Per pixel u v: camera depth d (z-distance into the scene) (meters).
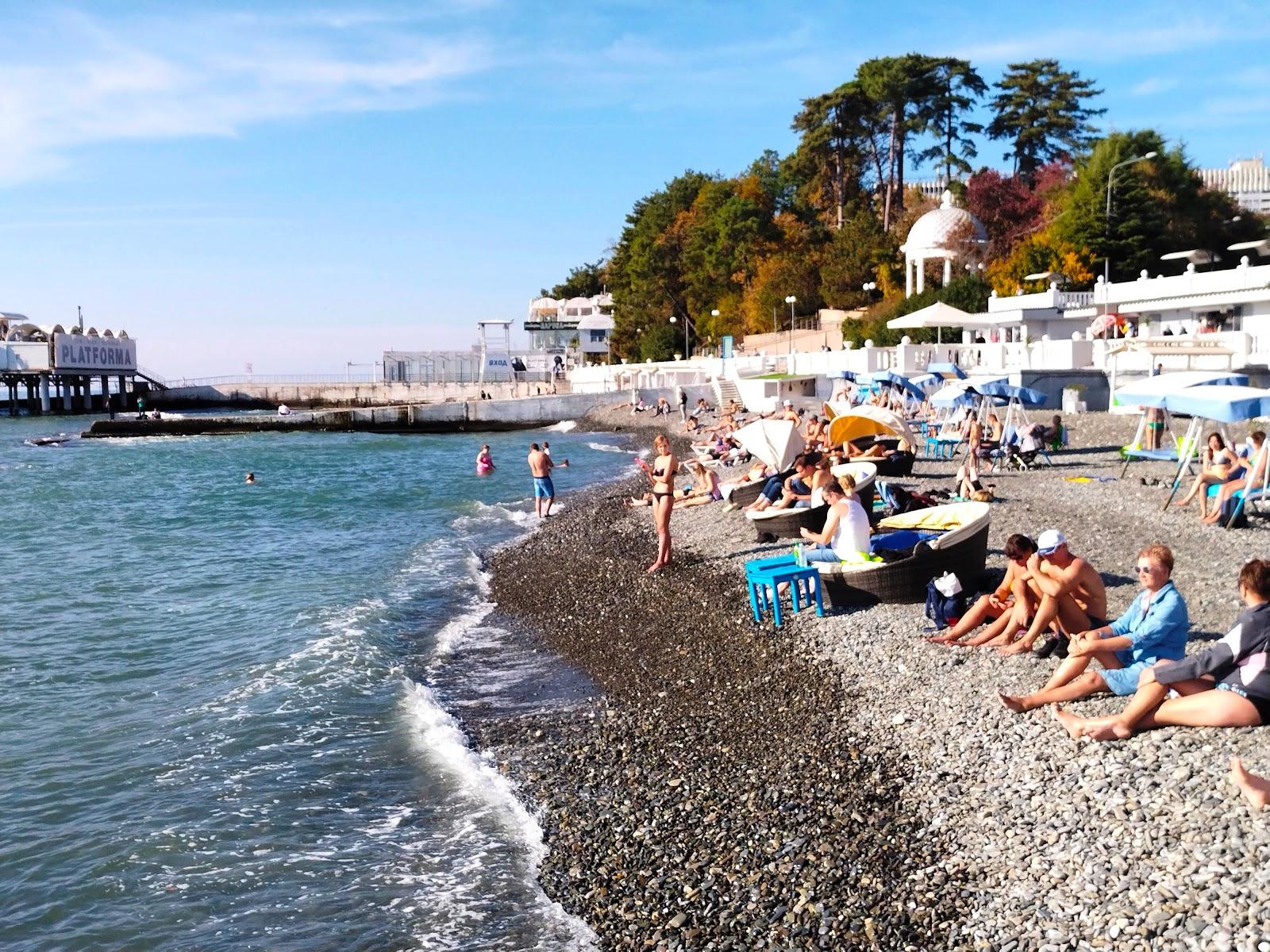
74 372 100.44
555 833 8.60
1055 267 53.00
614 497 29.06
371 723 11.39
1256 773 6.83
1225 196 59.81
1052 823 7.06
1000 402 33.12
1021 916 6.17
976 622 11.22
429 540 24.19
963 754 8.46
